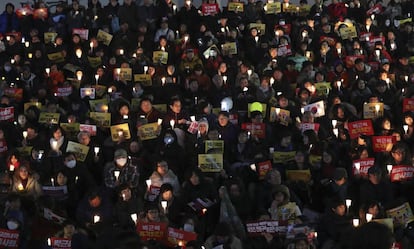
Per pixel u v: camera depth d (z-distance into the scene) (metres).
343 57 18.28
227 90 15.62
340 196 10.82
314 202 10.97
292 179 11.41
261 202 10.65
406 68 17.38
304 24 19.84
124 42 19.11
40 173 12.00
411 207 10.72
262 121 13.69
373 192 10.60
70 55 18.75
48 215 10.04
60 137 12.63
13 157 11.65
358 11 21.64
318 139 12.88
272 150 12.56
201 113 13.81
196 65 16.44
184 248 8.76
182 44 18.62
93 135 13.17
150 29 19.94
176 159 12.34
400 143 11.31
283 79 16.09
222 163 11.69
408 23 19.72
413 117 12.99
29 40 19.72
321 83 15.63
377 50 18.00
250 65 16.61
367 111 13.87
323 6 21.62
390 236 3.51
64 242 8.94
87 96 15.41
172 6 21.03
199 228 9.87
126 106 13.77
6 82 16.73
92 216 10.24
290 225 9.22
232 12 20.94
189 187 10.89
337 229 9.48
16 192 11.02
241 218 10.51
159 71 16.78
